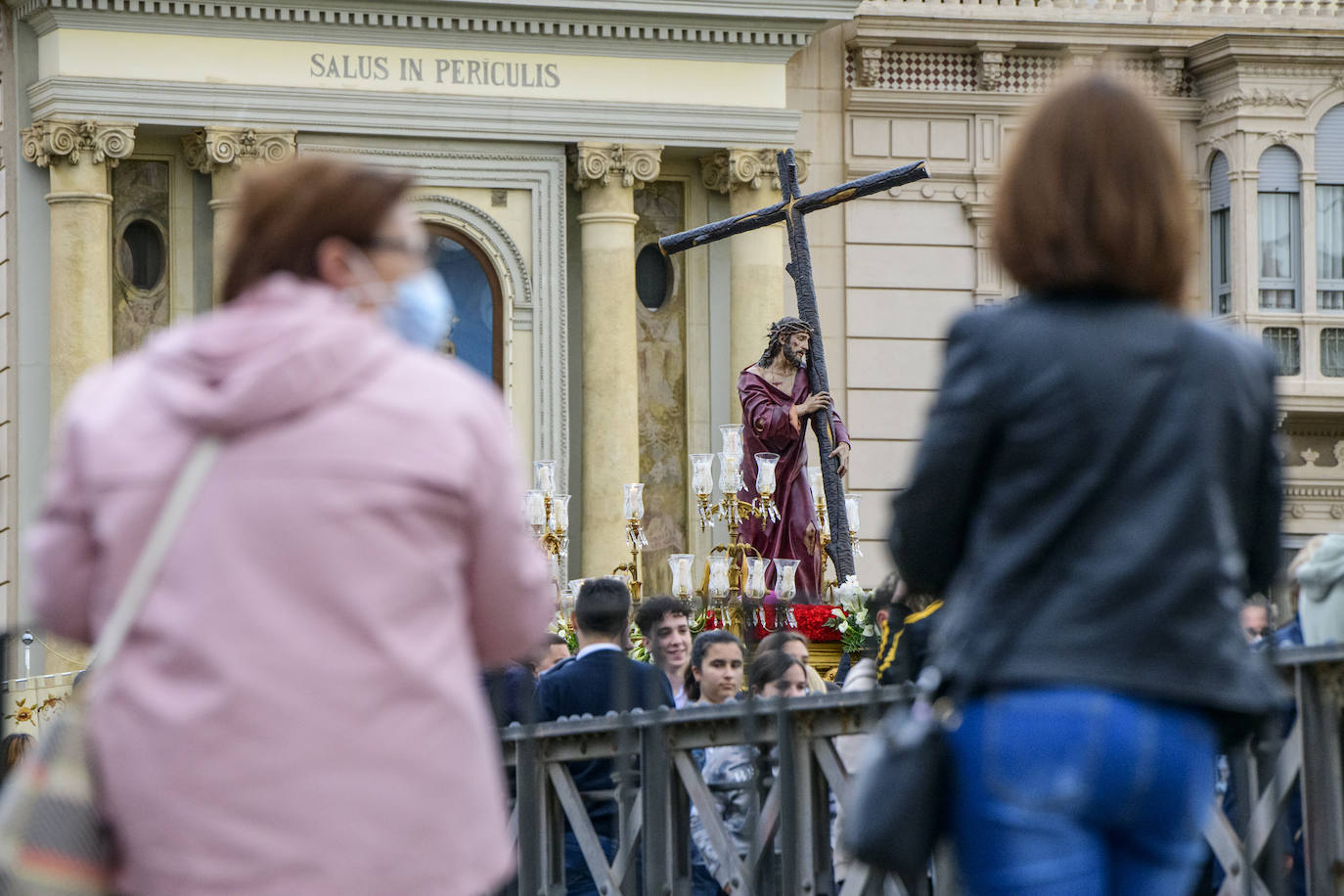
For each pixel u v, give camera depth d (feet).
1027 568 22.72
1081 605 22.29
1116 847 22.79
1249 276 185.98
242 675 21.66
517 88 169.27
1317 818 32.55
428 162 169.37
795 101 183.42
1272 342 186.80
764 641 49.29
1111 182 23.53
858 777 23.62
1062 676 22.08
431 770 22.06
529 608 23.85
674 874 41.14
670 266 179.93
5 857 21.97
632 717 41.70
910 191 185.88
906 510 23.67
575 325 176.86
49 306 162.30
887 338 184.96
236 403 22.21
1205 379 23.02
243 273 24.38
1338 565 34.81
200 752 21.56
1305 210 186.50
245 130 163.22
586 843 43.34
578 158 171.32
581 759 43.45
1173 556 22.31
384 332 23.65
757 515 111.45
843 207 184.34
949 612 23.71
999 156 186.80
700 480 112.16
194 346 22.90
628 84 171.53
